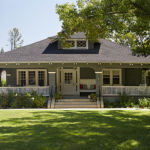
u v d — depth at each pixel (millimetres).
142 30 13695
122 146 7031
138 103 19422
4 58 19922
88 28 12727
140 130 9438
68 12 12781
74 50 21641
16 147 6852
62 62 19078
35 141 7574
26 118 12820
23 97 18797
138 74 23234
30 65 19719
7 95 19094
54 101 19016
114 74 23109
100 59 19578
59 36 13602
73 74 22703
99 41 22312
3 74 39125
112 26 12953
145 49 14453
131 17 13711
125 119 12359
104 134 8672
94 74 22656
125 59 19812
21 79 22781
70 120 12062
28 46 22422
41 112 15383
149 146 7066
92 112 15320
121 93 19703
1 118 12844
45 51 21312
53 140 7723
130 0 11797
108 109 17156
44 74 22781
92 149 6695
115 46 22844
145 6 10797
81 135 8484
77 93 22500
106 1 12367
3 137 8188
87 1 13172
